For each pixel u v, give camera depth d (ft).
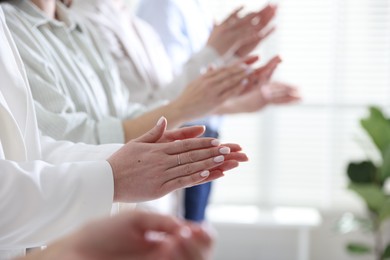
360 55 10.75
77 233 1.46
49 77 4.40
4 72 3.62
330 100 10.85
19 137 3.50
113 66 5.47
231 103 7.23
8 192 3.05
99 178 3.19
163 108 4.93
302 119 10.98
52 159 3.85
